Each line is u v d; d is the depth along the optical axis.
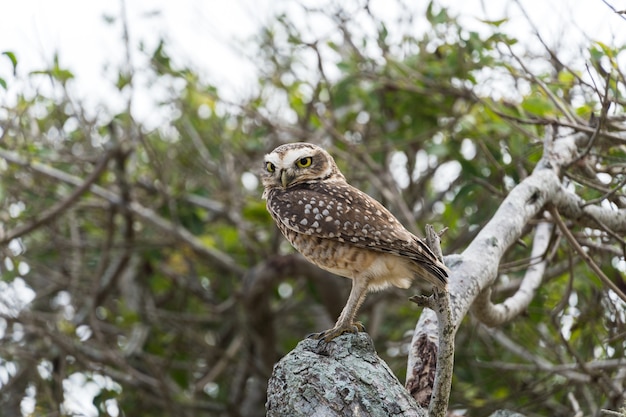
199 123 15.23
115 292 16.17
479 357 12.98
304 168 9.15
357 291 8.09
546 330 12.27
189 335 14.34
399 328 14.17
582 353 11.70
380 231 7.99
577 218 8.97
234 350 14.27
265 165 9.37
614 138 9.20
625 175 9.75
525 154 10.66
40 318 13.50
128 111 13.66
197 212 15.52
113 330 14.73
